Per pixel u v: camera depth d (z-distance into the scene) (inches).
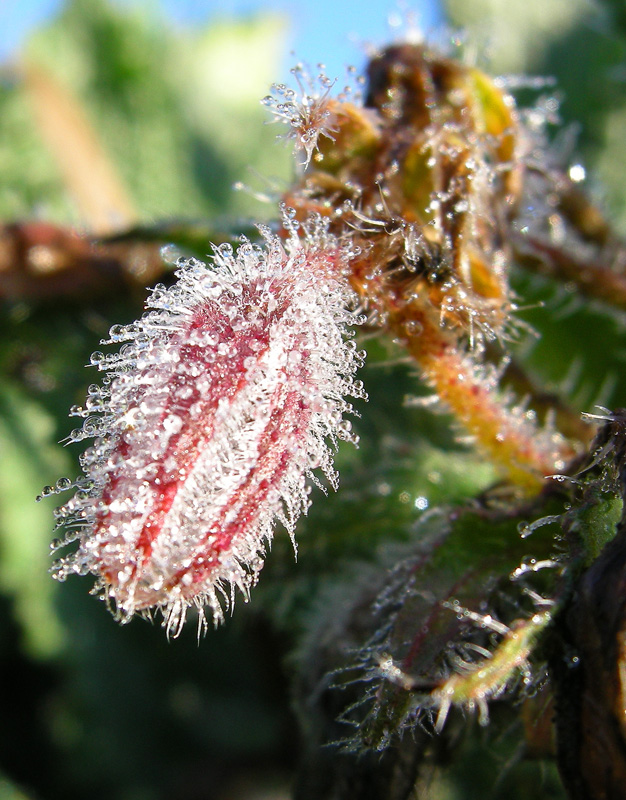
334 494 2.3
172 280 2.7
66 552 3.3
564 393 2.5
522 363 2.4
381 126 2.0
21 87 3.9
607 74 3.8
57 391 3.1
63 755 3.7
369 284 1.9
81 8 4.4
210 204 4.3
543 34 3.9
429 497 2.3
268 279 1.8
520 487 2.0
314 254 1.8
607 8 3.3
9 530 3.6
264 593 2.4
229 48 4.7
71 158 3.8
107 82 4.4
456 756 2.0
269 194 2.4
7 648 3.9
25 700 3.9
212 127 4.5
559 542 1.8
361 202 1.9
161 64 4.4
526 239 2.4
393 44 2.2
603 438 1.8
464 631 1.8
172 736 3.7
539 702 1.8
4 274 2.8
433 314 1.9
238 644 3.5
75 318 3.0
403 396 2.7
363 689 2.0
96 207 3.7
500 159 2.1
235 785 3.6
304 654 2.1
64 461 3.2
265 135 4.6
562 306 2.6
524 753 1.9
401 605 1.9
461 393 2.0
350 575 2.2
